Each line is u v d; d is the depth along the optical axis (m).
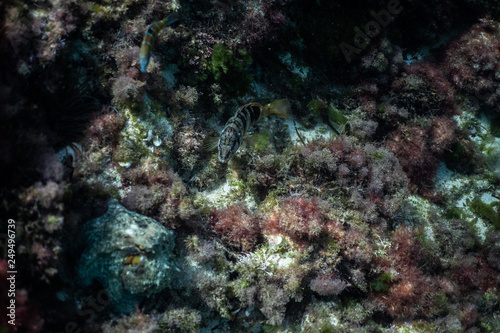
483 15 7.49
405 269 5.73
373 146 6.17
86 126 4.51
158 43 4.92
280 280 5.02
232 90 5.65
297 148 5.72
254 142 5.65
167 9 4.90
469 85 7.34
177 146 5.20
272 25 5.59
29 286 3.72
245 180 5.59
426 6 6.90
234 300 5.03
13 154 3.58
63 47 4.32
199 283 4.74
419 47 7.49
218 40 5.38
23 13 4.03
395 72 6.61
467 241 6.64
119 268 3.96
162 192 4.71
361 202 5.63
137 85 4.61
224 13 5.37
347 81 6.65
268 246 5.14
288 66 6.32
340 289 5.15
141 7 4.82
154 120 4.93
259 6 5.43
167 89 5.14
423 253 6.17
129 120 4.76
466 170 7.35
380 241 5.66
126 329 4.13
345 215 5.44
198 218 4.92
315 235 5.05
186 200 4.78
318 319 5.18
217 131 5.77
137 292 3.99
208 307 4.93
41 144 3.80
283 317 4.95
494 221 6.97
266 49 6.16
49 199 3.61
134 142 4.75
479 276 6.54
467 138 7.33
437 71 7.03
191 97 5.21
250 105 4.76
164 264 4.10
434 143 6.86
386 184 6.00
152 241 4.06
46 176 3.72
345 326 5.20
